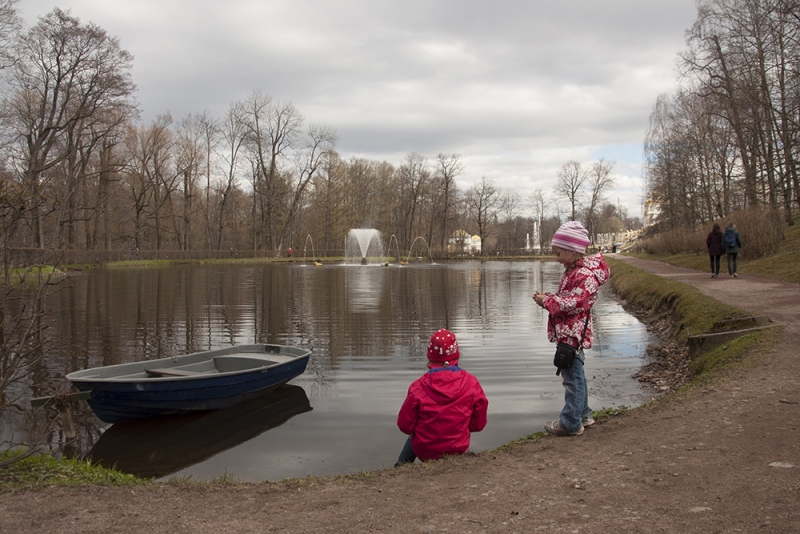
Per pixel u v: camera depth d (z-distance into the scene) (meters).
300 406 7.77
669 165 37.75
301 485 3.96
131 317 16.27
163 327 14.52
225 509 3.46
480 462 4.22
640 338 12.41
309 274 37.41
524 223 108.19
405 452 5.04
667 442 4.28
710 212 34.91
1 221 4.46
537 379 8.98
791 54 19.52
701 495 3.20
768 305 10.80
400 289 25.41
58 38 31.45
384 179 77.56
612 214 122.25
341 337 13.02
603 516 3.01
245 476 5.45
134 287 26.22
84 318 16.06
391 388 8.64
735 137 28.97
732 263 18.00
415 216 83.62
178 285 27.55
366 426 6.88
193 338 12.96
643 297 17.45
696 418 4.86
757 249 21.92
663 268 26.59
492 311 17.56
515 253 80.12
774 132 22.75
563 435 4.82
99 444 6.52
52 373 9.66
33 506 3.50
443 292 23.94
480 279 32.34
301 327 14.46
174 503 3.59
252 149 60.44
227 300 20.67
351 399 8.07
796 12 18.28
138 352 11.39
